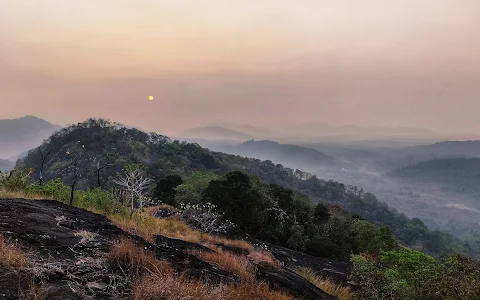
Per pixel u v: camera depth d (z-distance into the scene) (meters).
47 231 5.28
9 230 4.85
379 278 9.80
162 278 4.13
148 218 12.66
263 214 39.12
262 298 5.62
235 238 19.20
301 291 7.96
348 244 40.59
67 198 11.54
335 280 15.50
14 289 3.31
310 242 38.44
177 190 39.84
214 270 6.31
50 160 114.44
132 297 3.79
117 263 4.57
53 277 3.84
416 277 9.25
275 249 20.83
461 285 7.86
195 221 17.92
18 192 10.73
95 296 3.65
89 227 6.27
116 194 12.50
